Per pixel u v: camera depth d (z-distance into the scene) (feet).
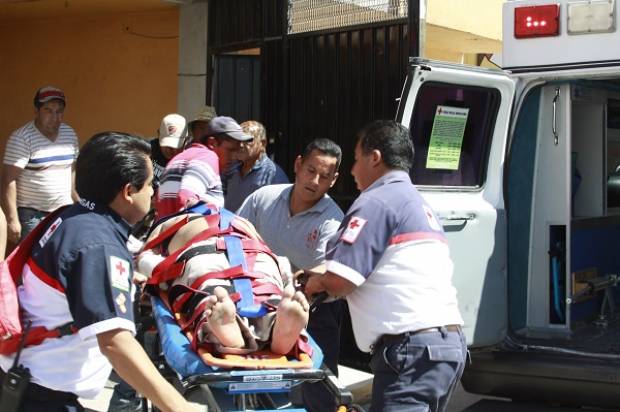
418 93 14.71
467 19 30.78
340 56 20.49
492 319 15.51
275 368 10.26
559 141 16.22
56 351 8.32
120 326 7.98
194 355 10.39
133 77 27.58
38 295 8.25
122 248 8.34
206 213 13.33
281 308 10.42
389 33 19.21
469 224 15.16
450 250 14.96
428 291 11.07
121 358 8.00
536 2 15.23
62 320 8.23
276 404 12.32
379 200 11.23
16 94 30.86
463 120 15.47
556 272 16.40
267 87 22.49
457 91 15.26
